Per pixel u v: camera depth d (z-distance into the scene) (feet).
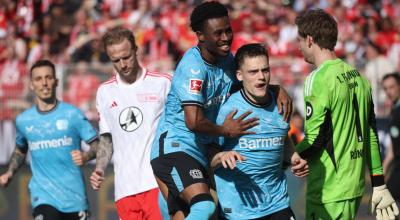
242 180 51.19
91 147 69.92
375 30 135.54
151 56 128.06
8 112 103.45
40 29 140.87
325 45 52.24
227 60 50.88
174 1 142.51
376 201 54.85
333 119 51.72
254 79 49.06
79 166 70.38
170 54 128.47
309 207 53.42
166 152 50.96
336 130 51.80
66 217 69.67
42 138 69.72
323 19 52.16
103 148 63.62
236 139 50.62
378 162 54.85
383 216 54.80
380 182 54.80
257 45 50.11
